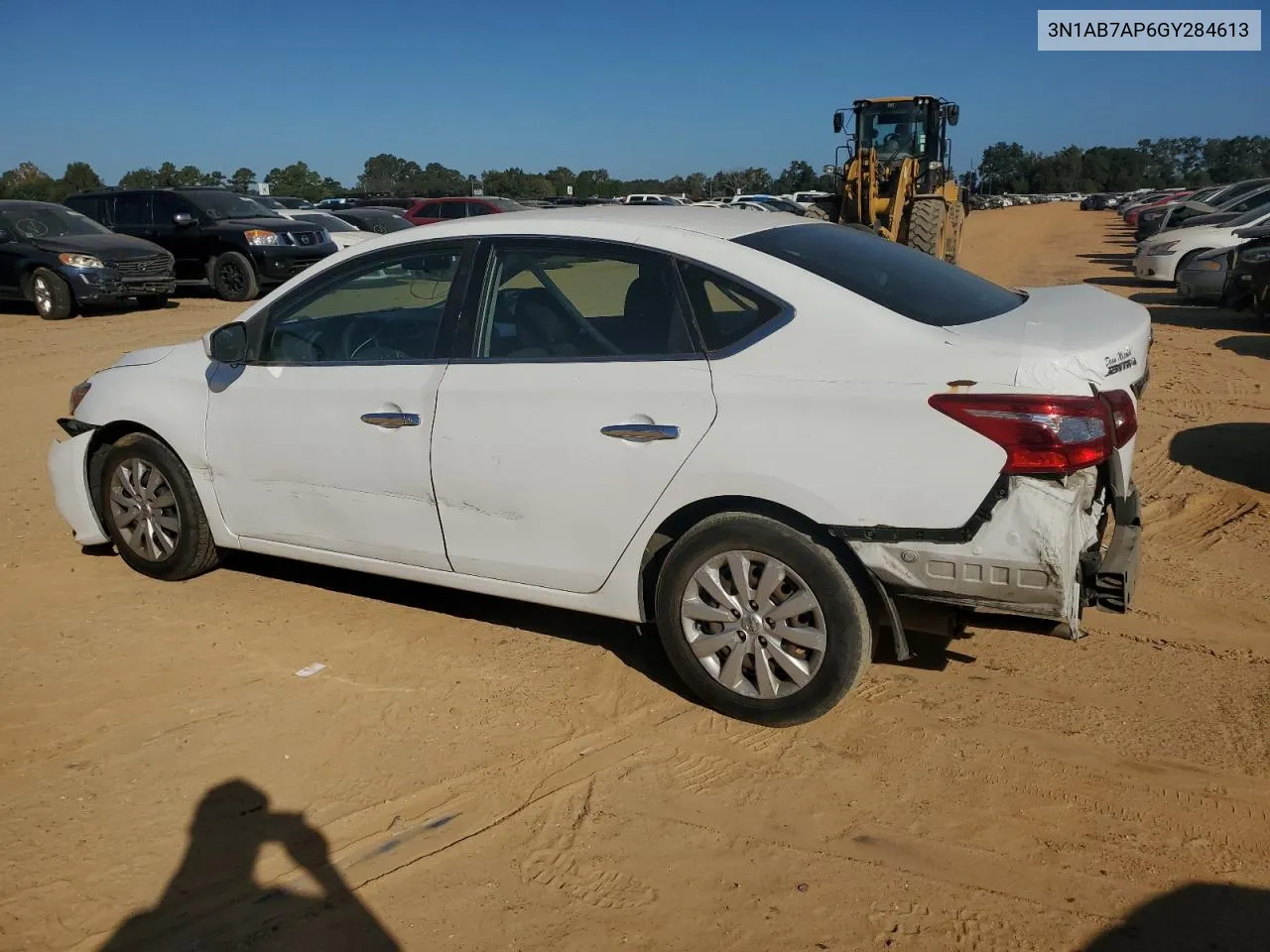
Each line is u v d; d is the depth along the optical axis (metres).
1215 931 2.72
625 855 3.08
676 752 3.61
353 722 3.84
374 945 2.72
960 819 3.21
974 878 2.95
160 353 5.09
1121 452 3.47
